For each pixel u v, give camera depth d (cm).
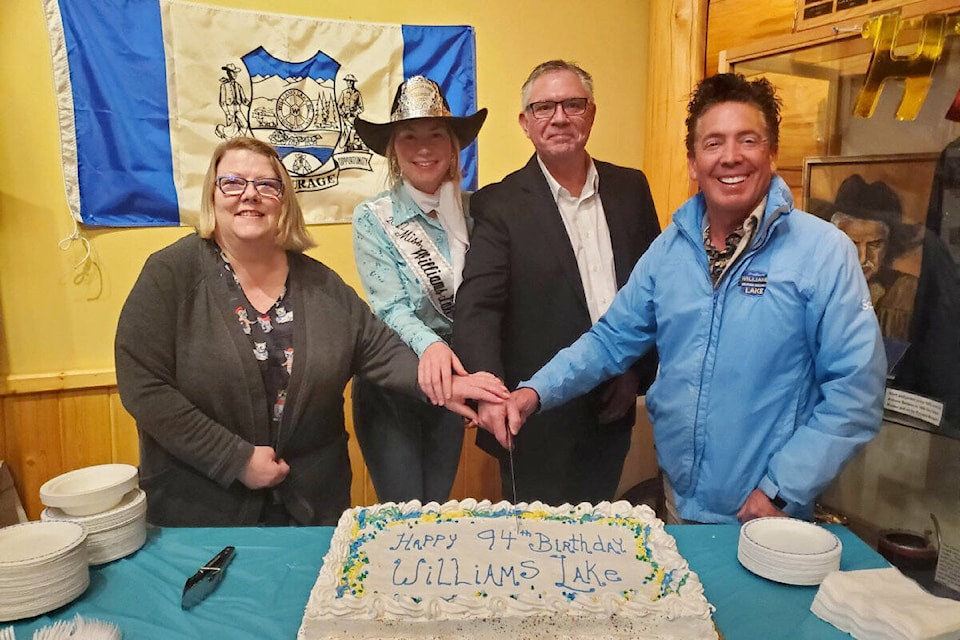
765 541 127
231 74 248
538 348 194
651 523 138
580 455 204
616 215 199
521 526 137
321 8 256
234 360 162
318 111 260
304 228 178
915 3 157
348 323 179
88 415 246
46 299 238
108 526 126
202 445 160
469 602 111
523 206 193
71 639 102
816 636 108
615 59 295
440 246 196
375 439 204
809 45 187
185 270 163
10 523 228
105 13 231
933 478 166
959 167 151
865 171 175
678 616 109
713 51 267
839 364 135
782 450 141
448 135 191
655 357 205
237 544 135
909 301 166
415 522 138
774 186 142
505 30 279
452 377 173
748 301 141
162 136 243
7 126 228
